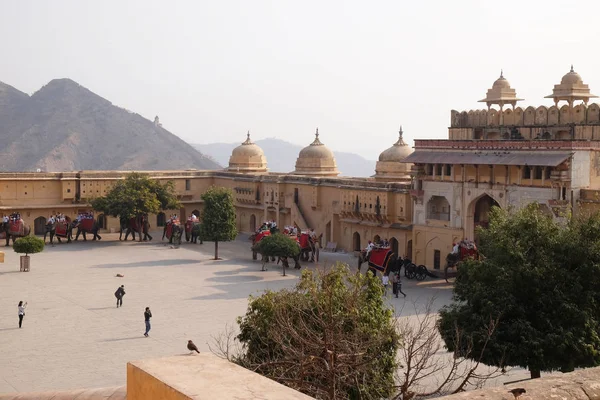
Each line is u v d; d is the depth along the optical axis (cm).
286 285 3762
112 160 18525
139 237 5444
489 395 537
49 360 2369
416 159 4297
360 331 1464
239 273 4128
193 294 3484
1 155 18062
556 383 562
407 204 4553
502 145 3862
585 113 3825
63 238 5553
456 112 4425
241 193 6075
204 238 4619
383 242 4081
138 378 563
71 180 5700
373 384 1454
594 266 1909
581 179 3634
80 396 1071
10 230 5012
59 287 3603
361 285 1741
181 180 6234
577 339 1855
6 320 2902
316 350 1343
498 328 1897
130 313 3056
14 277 3866
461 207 4109
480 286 1970
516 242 1981
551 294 1911
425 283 3953
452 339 1928
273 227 4859
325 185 5253
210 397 504
